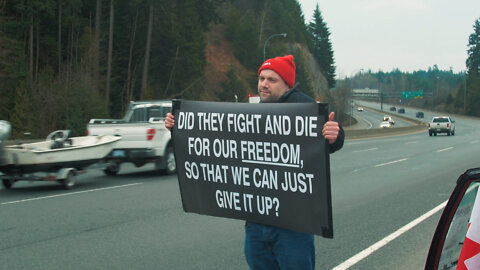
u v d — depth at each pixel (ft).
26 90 129.49
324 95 383.04
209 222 26.58
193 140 12.49
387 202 32.76
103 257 19.85
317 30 467.52
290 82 11.64
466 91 499.92
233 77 236.02
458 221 8.71
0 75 135.64
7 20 154.30
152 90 168.96
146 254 20.33
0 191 37.50
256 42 287.07
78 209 29.86
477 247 7.75
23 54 148.77
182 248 21.29
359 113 524.52
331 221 10.43
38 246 21.42
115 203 32.01
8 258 19.63
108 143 41.09
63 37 181.27
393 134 166.20
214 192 12.28
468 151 80.94
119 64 191.31
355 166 56.24
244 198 11.71
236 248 21.35
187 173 12.73
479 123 363.97
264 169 11.35
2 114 135.95
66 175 37.78
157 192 36.81
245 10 361.51
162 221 26.66
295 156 10.84
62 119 137.08
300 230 10.86
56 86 138.31
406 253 20.68
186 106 12.59
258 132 11.35
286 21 366.02
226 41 287.69
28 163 36.09
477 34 486.38
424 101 652.89
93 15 188.65
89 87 140.56
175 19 180.45
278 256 11.29
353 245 21.99
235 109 11.69
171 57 183.11
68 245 21.62
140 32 190.08
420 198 34.32
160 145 46.03
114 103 182.80
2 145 35.32
